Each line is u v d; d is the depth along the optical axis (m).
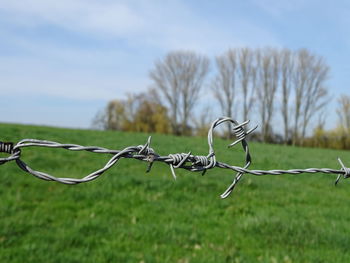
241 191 8.77
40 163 9.84
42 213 5.93
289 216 6.74
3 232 4.95
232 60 55.53
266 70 55.94
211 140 2.29
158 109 52.56
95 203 6.72
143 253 4.67
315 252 5.12
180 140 22.52
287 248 5.20
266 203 7.94
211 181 9.23
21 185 7.41
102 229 5.38
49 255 4.42
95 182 7.98
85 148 1.94
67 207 6.40
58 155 11.47
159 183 8.30
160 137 23.75
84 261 4.36
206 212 6.68
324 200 8.80
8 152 1.76
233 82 55.41
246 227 5.83
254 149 21.92
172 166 2.18
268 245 5.27
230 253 4.80
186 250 4.89
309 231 5.79
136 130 52.72
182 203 7.19
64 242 4.80
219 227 5.93
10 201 6.34
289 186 10.16
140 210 6.45
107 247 4.77
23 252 4.44
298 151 24.27
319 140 47.88
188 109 54.72
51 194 7.04
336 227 6.29
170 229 5.48
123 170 9.98
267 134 54.62
